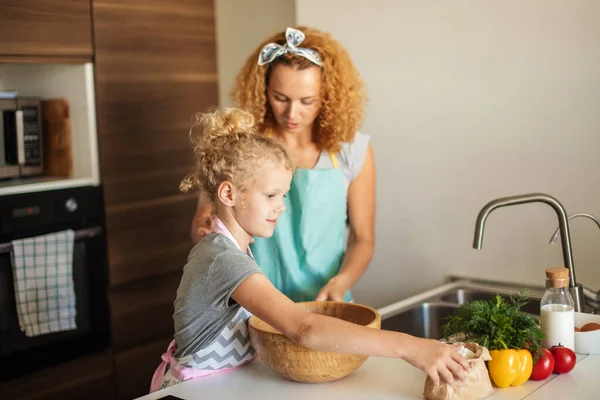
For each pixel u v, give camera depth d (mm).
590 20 2033
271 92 1902
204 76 3012
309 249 1970
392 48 2453
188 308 1447
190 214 2988
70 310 2572
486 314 1420
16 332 2467
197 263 1443
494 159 2271
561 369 1432
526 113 2189
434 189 2418
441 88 2357
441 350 1302
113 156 2707
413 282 2512
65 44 2521
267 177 1417
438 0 2322
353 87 1942
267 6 2939
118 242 2744
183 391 1401
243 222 1451
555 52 2109
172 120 2898
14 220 2426
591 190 2088
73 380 2582
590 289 1928
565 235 1775
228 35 3121
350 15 2543
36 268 2479
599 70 2033
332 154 2002
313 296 1993
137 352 2793
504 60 2213
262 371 1495
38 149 2656
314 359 1354
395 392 1363
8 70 2766
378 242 2584
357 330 1324
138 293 2822
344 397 1347
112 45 2668
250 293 1375
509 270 2279
